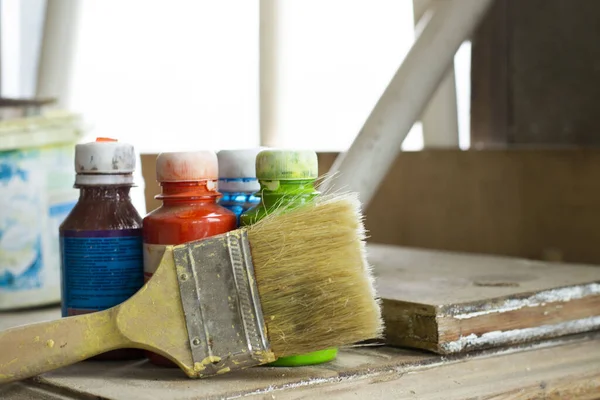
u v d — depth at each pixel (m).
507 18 1.82
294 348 0.86
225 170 1.08
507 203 1.80
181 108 2.51
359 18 2.19
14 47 2.75
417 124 2.04
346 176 1.30
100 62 2.63
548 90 1.75
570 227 1.70
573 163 1.69
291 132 2.13
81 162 1.01
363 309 0.85
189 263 0.86
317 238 0.85
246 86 2.40
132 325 0.86
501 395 0.95
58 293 1.31
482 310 1.00
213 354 0.85
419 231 1.95
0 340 0.87
